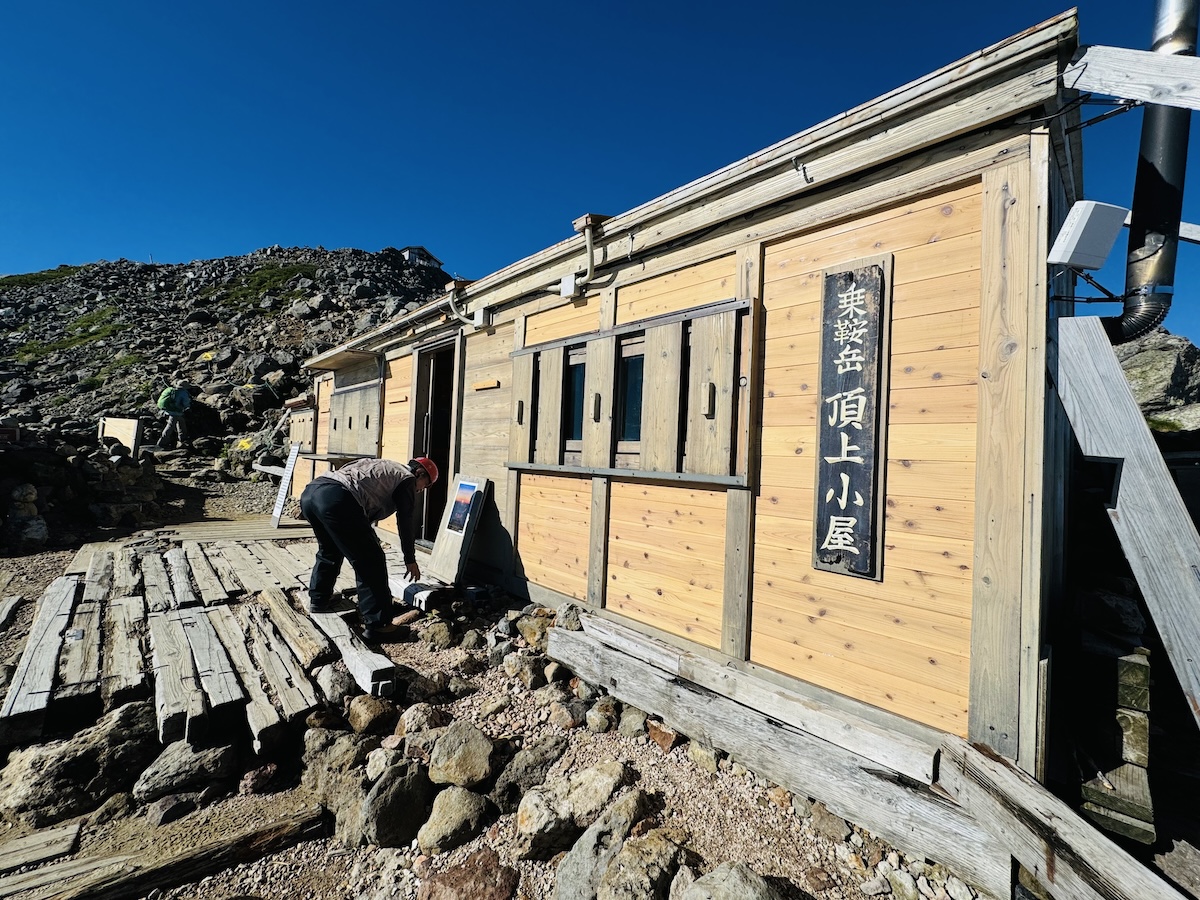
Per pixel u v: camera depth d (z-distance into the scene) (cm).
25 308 2950
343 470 463
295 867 261
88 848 264
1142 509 219
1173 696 332
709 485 369
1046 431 250
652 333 410
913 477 275
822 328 311
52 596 509
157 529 885
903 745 251
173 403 1482
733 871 207
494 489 580
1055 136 259
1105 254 223
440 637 449
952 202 271
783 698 297
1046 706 229
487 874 240
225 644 418
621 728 335
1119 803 221
